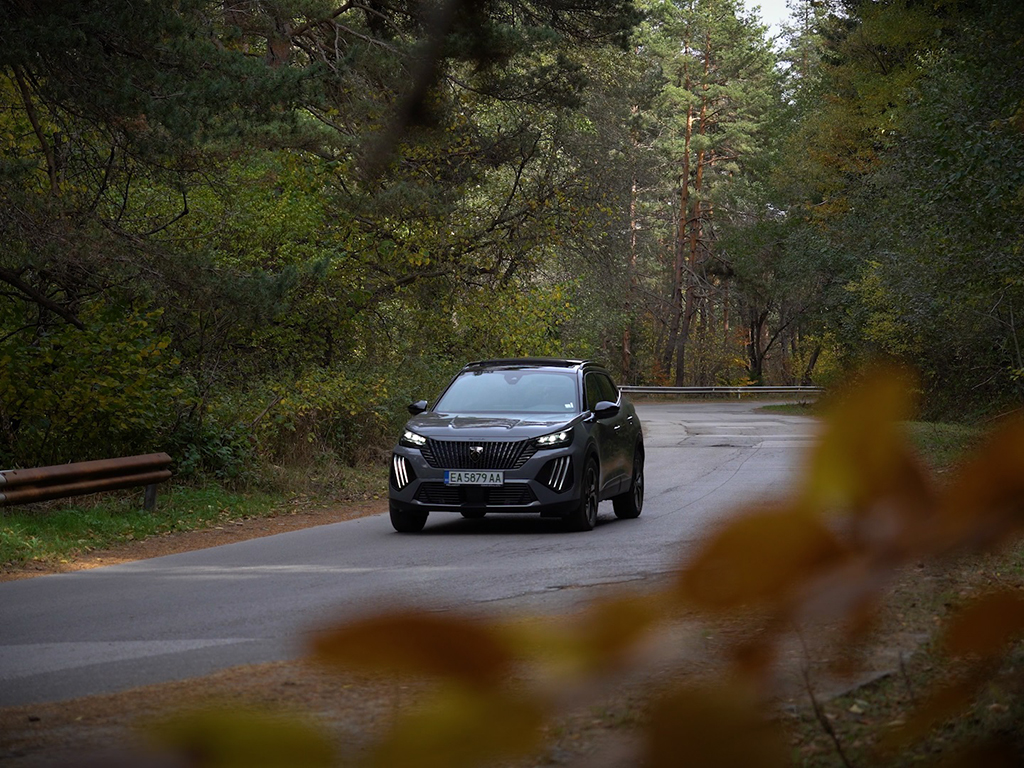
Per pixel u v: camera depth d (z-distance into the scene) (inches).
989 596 16.4
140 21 546.3
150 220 744.3
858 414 16.5
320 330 896.3
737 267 2368.4
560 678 15.5
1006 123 603.5
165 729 15.3
